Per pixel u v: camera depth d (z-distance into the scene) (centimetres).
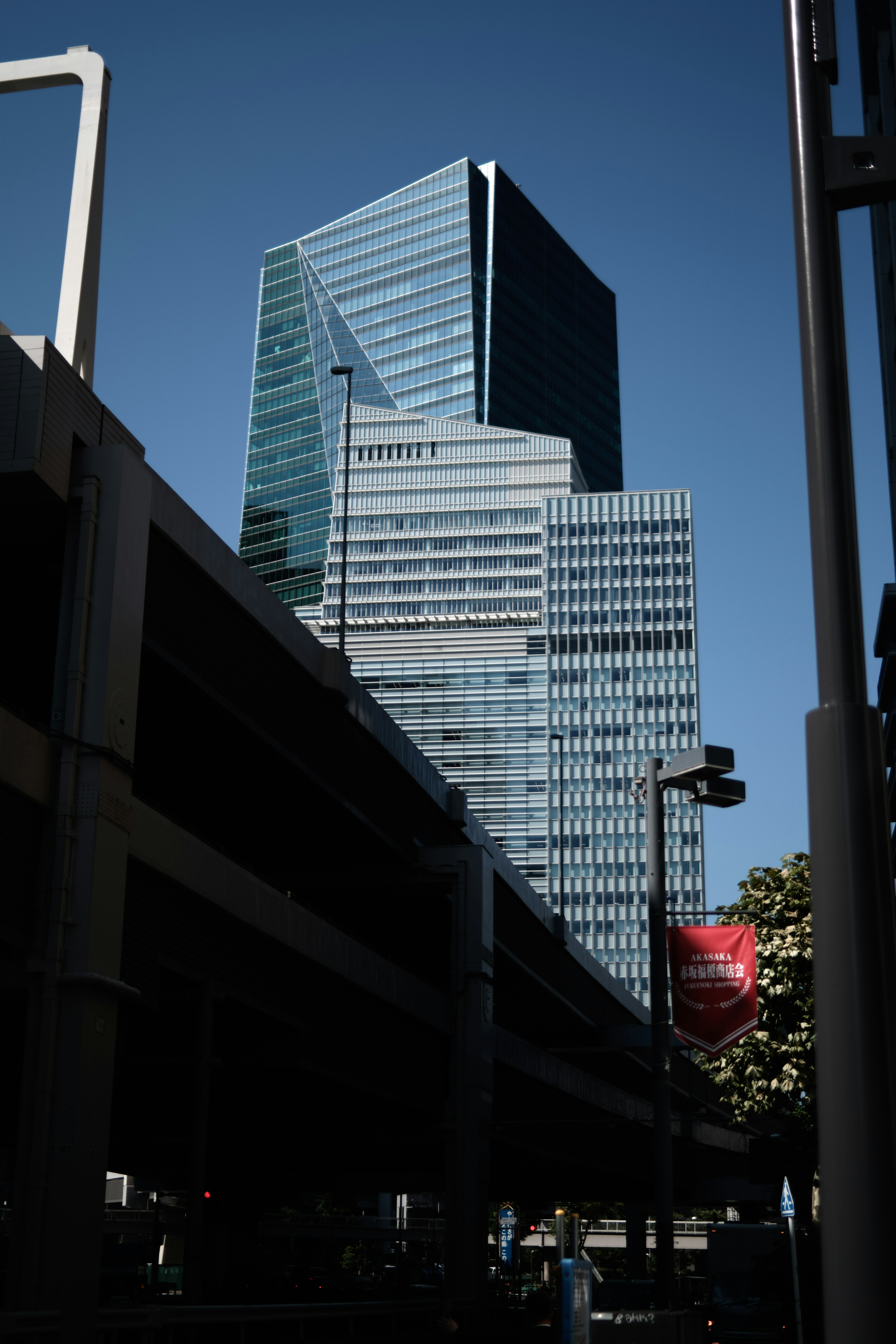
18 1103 4153
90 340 3055
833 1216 673
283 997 3572
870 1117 679
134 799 2794
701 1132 7450
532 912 6112
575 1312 1495
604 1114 6569
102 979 2527
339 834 4597
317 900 5253
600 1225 15838
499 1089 5219
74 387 2784
